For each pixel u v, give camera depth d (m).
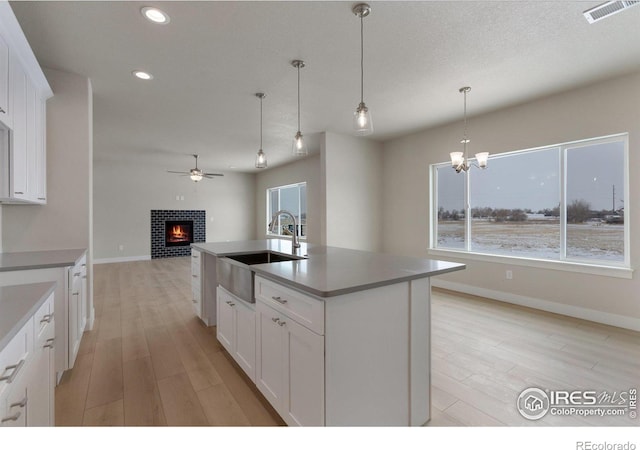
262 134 5.09
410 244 5.18
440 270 1.78
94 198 7.45
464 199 4.55
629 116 2.98
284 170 8.26
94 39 2.36
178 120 4.34
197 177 6.62
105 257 7.58
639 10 2.05
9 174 2.00
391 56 2.65
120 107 3.82
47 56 2.60
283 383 1.64
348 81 3.13
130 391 2.04
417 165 5.05
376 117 4.25
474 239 4.46
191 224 8.84
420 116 4.21
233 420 1.76
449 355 2.52
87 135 2.96
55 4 1.96
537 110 3.63
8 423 0.95
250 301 2.01
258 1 1.96
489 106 3.84
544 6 2.02
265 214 9.27
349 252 2.65
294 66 2.81
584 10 2.05
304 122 4.47
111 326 3.25
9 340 0.90
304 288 1.40
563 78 3.07
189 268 6.82
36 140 2.46
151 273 6.20
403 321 1.64
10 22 1.77
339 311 1.38
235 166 8.32
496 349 2.63
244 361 2.14
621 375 2.20
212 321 3.25
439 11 2.07
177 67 2.81
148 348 2.72
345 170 5.15
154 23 2.17
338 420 1.38
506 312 3.58
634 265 2.98
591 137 3.22
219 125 4.60
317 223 7.05
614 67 2.85
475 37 2.37
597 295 3.23
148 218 8.15
